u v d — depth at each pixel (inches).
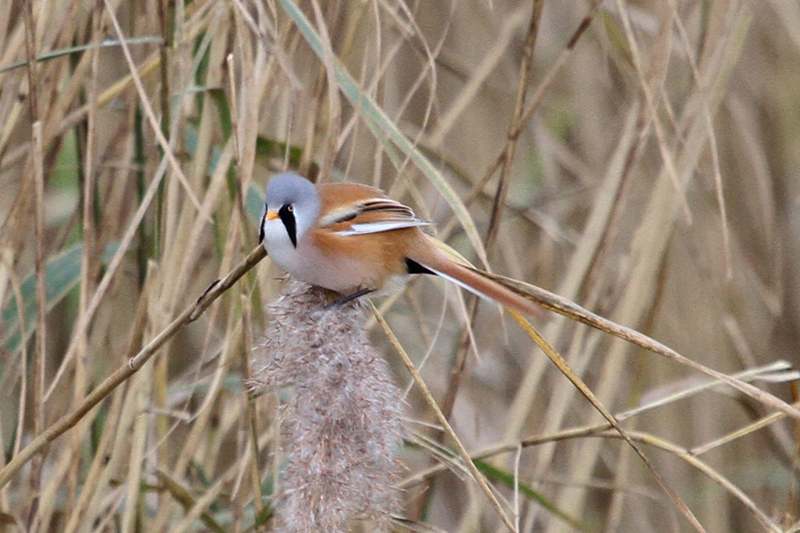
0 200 354.0
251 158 237.6
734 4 328.2
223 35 273.1
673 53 403.9
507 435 317.4
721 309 392.8
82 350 257.8
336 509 204.8
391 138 236.8
